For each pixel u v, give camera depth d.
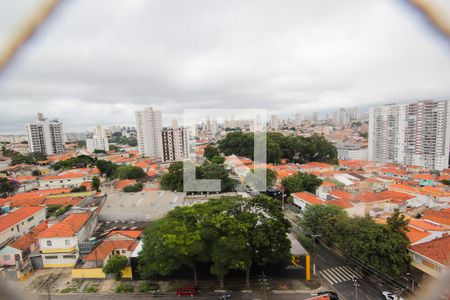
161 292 16.41
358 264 18.44
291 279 17.72
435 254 16.30
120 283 17.38
